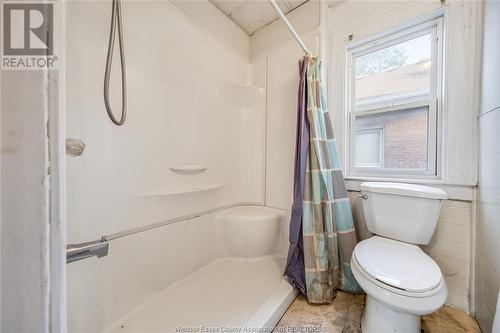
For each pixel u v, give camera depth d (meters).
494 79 0.86
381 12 1.32
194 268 1.39
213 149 1.56
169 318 1.00
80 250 0.80
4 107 0.27
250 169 1.82
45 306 0.28
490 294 0.86
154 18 1.19
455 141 1.08
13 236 0.27
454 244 1.09
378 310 0.91
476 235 1.02
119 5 0.94
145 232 1.11
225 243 1.58
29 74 0.27
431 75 1.22
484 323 0.92
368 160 1.45
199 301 1.12
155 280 1.15
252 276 1.36
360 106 1.47
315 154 1.22
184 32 1.37
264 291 1.21
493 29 0.88
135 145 1.07
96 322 0.89
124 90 0.98
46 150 0.28
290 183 1.62
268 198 1.75
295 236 1.25
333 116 1.50
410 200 1.05
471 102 1.04
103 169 0.94
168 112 1.24
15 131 0.27
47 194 0.28
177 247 1.28
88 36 0.89
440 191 1.01
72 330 0.82
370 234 1.33
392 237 1.12
